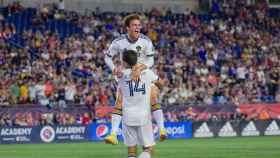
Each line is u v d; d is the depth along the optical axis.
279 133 51.59
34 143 42.06
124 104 16.00
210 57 58.50
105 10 65.88
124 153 30.25
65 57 52.59
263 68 58.88
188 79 53.72
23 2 61.72
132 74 15.83
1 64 49.72
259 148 33.22
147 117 16.02
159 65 54.56
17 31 56.62
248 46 62.78
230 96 53.19
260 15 69.00
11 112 42.81
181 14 65.06
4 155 29.12
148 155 16.06
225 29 64.81
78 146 37.16
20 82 46.66
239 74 56.69
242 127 50.09
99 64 53.25
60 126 43.34
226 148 33.38
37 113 43.72
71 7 64.06
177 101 50.69
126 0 67.19
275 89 56.31
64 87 47.47
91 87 48.56
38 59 51.84
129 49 16.80
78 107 45.34
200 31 63.31
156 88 16.28
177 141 42.00
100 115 46.03
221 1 69.69
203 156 27.47
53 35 55.97
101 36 57.62
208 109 49.84
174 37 60.62
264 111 52.12
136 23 16.66
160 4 69.12
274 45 64.50
